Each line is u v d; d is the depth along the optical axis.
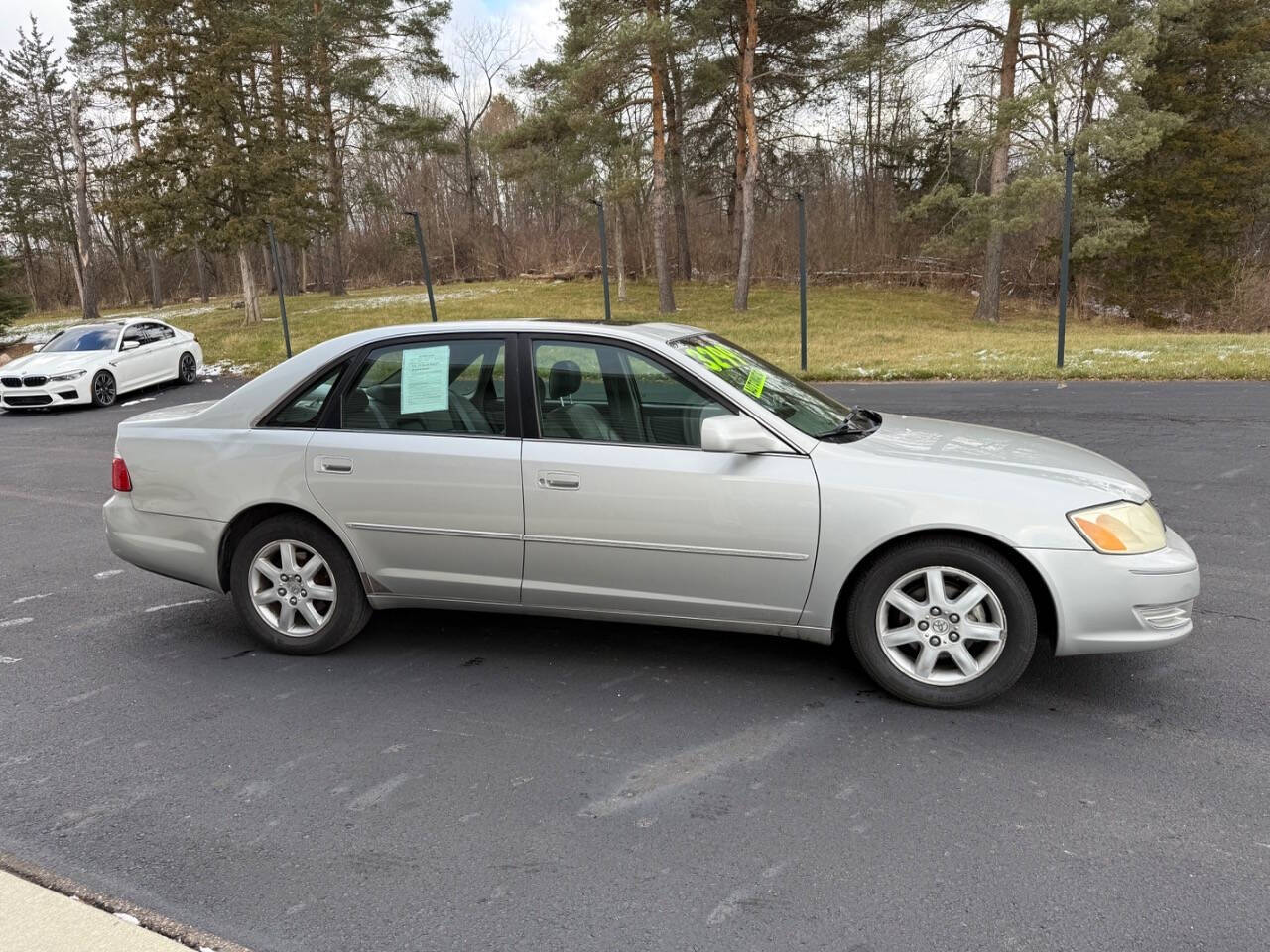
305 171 34.78
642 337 3.80
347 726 3.48
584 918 2.32
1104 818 2.73
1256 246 32.75
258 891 2.46
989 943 2.19
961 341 20.84
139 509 4.28
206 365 20.34
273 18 28.41
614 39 22.92
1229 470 7.32
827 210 40.97
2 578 5.59
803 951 2.18
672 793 2.94
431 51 34.72
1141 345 16.00
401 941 2.25
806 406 3.99
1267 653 3.96
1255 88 29.50
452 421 3.88
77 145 38.78
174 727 3.50
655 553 3.64
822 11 29.09
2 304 26.84
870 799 2.87
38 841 2.72
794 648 4.16
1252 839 2.61
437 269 51.78
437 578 3.96
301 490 4.01
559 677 3.90
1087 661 3.93
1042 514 3.30
